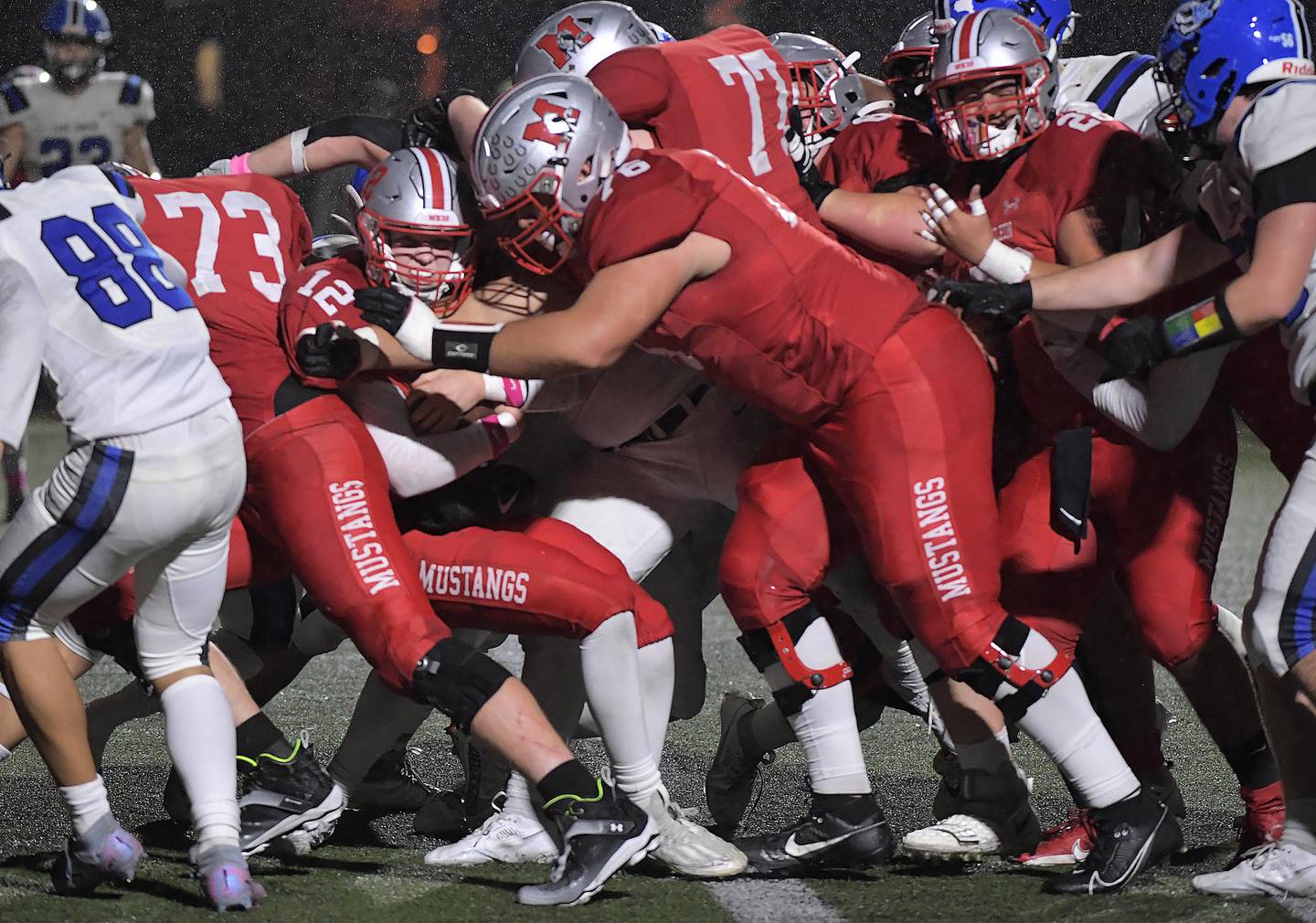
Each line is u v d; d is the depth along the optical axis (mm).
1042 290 10430
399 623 10102
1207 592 11156
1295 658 9633
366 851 11672
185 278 10508
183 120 38094
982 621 10477
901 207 11531
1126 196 11344
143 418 9531
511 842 11234
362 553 10219
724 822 12531
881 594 11578
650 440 11656
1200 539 11148
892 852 10953
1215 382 11555
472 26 38312
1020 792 11672
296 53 38062
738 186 10352
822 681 10820
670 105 11500
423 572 10789
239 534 11148
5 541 9711
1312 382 9781
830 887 10562
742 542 10906
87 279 9656
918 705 12484
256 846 10727
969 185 11898
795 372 10352
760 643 10906
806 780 14156
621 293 9875
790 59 12500
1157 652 11180
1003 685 10438
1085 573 11000
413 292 10703
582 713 12594
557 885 9867
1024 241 11492
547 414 12109
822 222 11758
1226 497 11461
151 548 9680
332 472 10328
